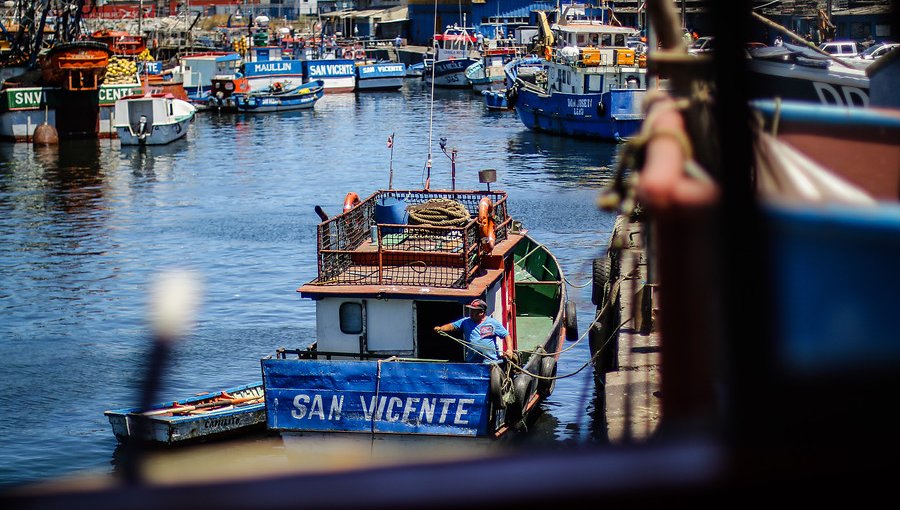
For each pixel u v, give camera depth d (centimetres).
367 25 16838
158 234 4219
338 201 4972
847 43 2128
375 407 1834
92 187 5525
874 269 163
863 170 261
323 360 1883
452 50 12306
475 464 124
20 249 3947
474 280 1942
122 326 2872
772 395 148
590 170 5556
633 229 2180
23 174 6062
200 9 17250
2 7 11019
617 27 7156
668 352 152
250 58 12356
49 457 1983
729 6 164
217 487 122
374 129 7894
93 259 3762
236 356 2581
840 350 157
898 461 130
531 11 13038
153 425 1942
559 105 6975
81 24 9512
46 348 2662
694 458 128
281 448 1945
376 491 122
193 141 7538
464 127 7844
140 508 121
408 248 1969
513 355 1938
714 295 152
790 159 198
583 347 2602
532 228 4088
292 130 8062
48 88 7681
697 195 152
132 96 7375
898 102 802
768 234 159
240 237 4138
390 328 1920
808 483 129
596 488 123
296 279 3416
